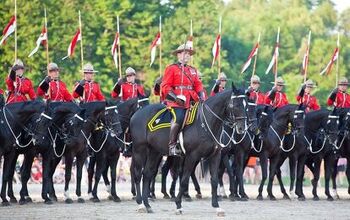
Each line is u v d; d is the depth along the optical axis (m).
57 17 62.06
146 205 26.84
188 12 70.25
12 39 59.56
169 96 26.20
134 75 33.16
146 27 68.25
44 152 30.50
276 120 33.59
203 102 25.97
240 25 92.62
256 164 49.12
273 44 88.62
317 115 34.31
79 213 26.50
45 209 27.88
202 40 69.75
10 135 28.66
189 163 25.94
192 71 26.53
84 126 30.78
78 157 31.12
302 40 86.94
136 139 27.14
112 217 25.20
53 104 30.28
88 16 63.69
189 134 25.83
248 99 28.56
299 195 34.50
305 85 36.31
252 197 35.31
